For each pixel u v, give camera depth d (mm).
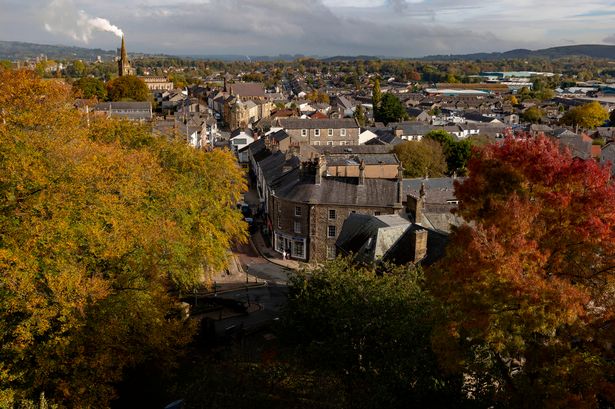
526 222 22578
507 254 22016
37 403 23969
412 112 199500
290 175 73312
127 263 30938
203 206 49906
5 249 24797
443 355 23109
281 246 70188
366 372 25656
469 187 27891
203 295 53094
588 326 21703
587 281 22922
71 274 26094
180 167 51344
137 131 56188
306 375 27531
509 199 23812
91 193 31750
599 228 22500
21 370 24516
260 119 172375
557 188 24547
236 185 55406
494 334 21219
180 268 40594
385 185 65938
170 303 33031
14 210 27781
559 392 20234
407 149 101625
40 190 29312
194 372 32344
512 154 26734
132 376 29422
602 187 24047
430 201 74062
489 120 183750
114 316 27641
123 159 38906
